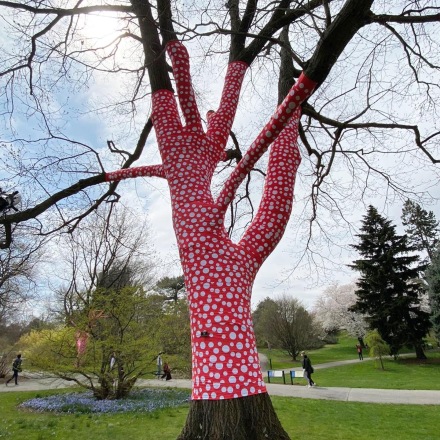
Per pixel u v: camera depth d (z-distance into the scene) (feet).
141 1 12.21
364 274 87.30
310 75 7.19
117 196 16.19
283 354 105.09
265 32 12.94
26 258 23.27
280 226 9.25
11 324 87.56
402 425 25.05
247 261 8.68
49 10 12.66
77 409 31.27
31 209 12.30
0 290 45.57
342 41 7.18
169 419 27.58
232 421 7.00
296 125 10.61
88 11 12.83
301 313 98.17
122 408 31.30
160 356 39.86
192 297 8.33
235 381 7.36
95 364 36.06
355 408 30.91
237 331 7.80
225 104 11.59
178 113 11.02
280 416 27.66
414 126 15.46
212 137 10.80
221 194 8.77
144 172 11.96
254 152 8.08
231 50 13.39
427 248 109.81
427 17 11.28
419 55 14.55
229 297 8.09
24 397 38.88
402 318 82.38
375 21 11.64
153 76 11.40
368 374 63.72
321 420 26.55
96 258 52.70
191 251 8.58
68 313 36.68
